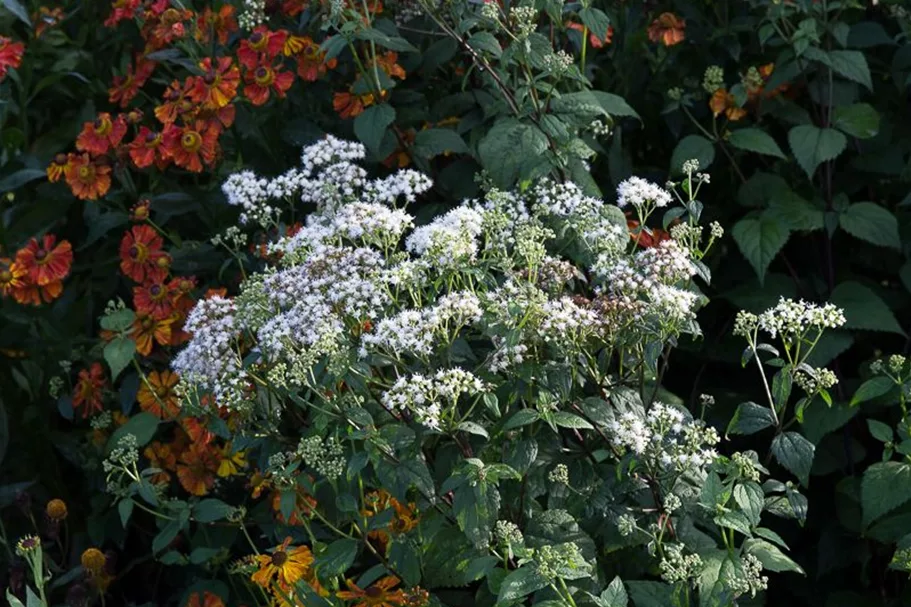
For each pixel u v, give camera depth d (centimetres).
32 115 193
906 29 176
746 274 175
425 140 164
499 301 137
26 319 174
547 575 127
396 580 141
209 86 166
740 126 179
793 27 175
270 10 172
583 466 142
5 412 168
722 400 171
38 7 197
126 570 168
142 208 170
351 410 136
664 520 139
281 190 157
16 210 181
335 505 147
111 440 165
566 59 152
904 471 147
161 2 173
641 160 184
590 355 141
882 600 161
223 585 158
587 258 151
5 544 165
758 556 133
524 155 153
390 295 140
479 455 140
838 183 177
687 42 180
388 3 171
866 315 165
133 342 163
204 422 158
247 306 144
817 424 162
